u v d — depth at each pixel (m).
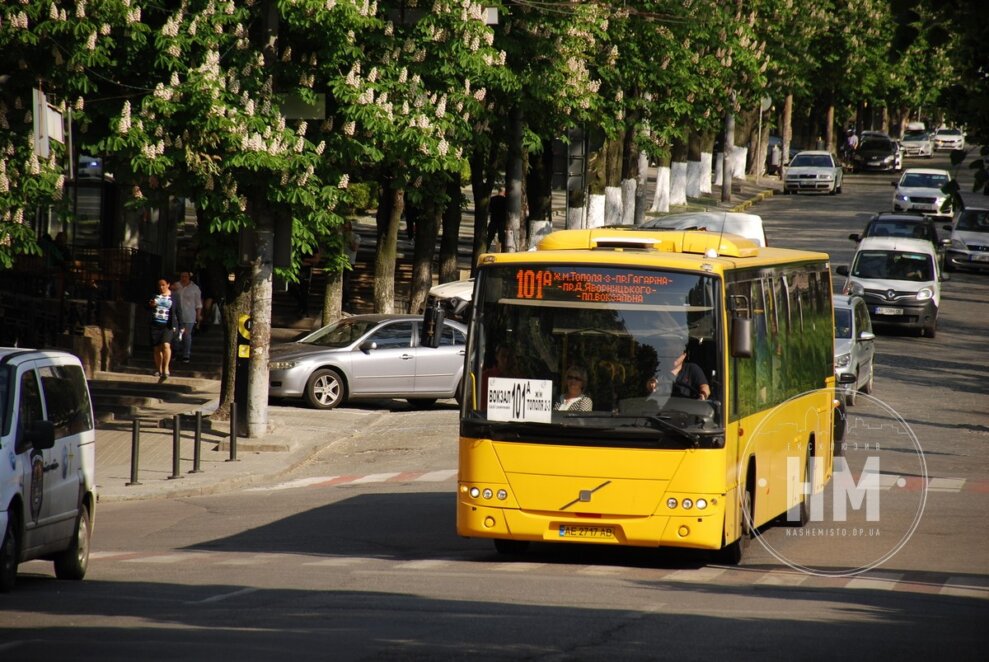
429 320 17.81
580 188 40.66
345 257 32.31
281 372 35.09
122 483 27.08
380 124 28.70
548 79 37.59
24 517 15.13
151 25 28.05
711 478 16.67
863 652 11.27
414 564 17.69
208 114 27.05
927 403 36.19
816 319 22.81
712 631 12.23
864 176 105.81
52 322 40.12
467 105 31.62
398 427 33.59
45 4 25.62
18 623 12.37
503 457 17.02
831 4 90.38
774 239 67.88
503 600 14.13
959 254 64.38
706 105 52.81
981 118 12.08
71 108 26.27
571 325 17.09
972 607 14.43
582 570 17.20
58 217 26.70
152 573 17.17
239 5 29.80
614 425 16.80
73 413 17.02
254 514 23.77
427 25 30.80
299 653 10.65
